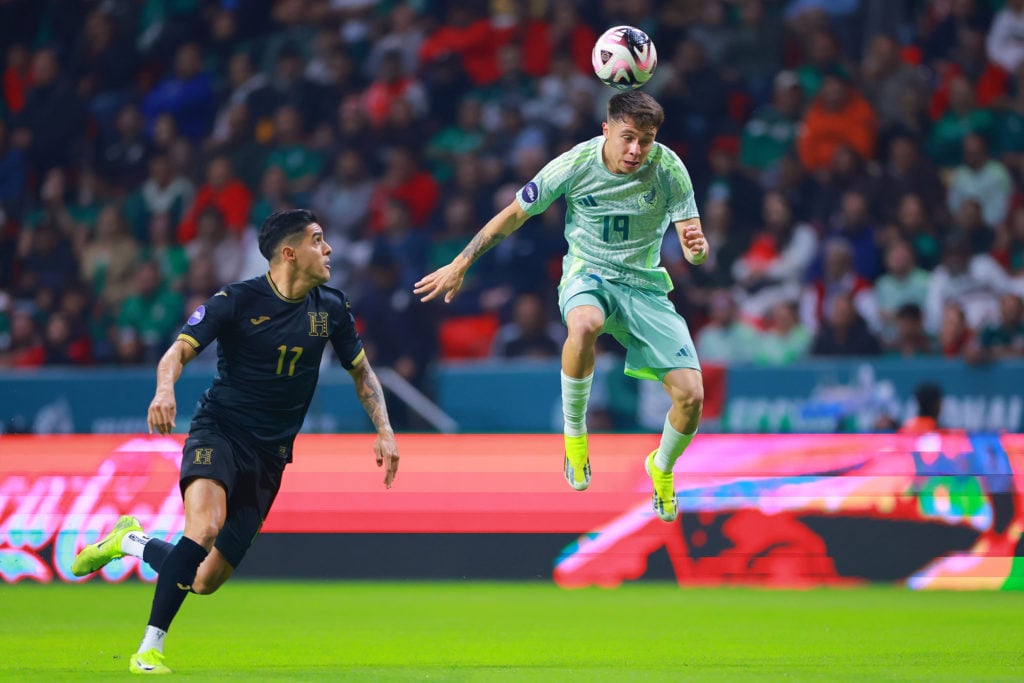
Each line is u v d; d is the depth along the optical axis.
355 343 21.56
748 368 42.91
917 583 36.59
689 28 58.69
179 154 59.03
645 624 27.67
